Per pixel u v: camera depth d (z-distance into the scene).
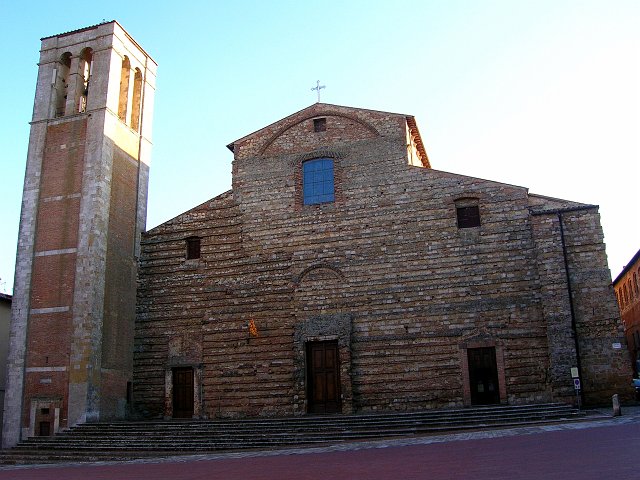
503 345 29.22
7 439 30.98
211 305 33.53
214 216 34.94
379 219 32.38
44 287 32.69
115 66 35.91
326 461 15.96
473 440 18.55
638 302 51.84
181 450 24.92
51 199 34.00
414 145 37.03
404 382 29.91
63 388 30.72
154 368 33.56
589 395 27.58
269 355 31.89
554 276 29.06
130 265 34.78
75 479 15.62
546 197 30.53
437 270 30.88
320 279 32.31
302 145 34.81
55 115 36.06
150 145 38.69
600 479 9.66
